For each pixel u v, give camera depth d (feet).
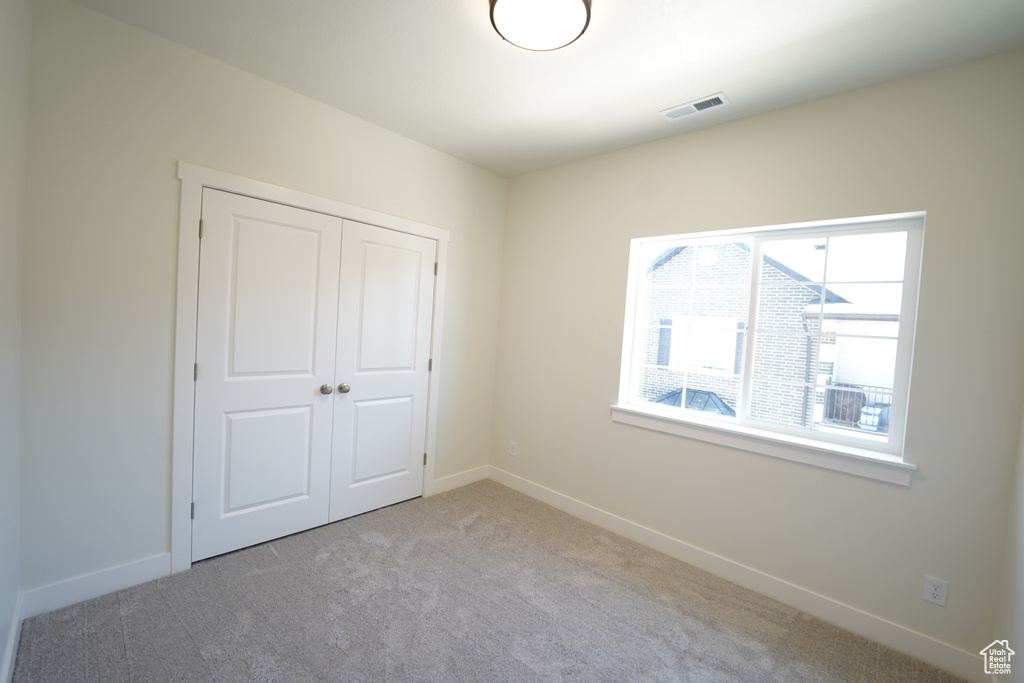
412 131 9.18
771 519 7.33
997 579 5.53
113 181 6.10
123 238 6.23
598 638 6.09
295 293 8.01
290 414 8.13
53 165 5.66
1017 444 5.42
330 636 5.81
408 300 9.82
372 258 9.10
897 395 6.61
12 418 5.19
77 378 5.96
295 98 7.79
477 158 10.45
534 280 11.08
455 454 11.23
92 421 6.11
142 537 6.61
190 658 5.27
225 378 7.29
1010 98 5.54
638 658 5.76
